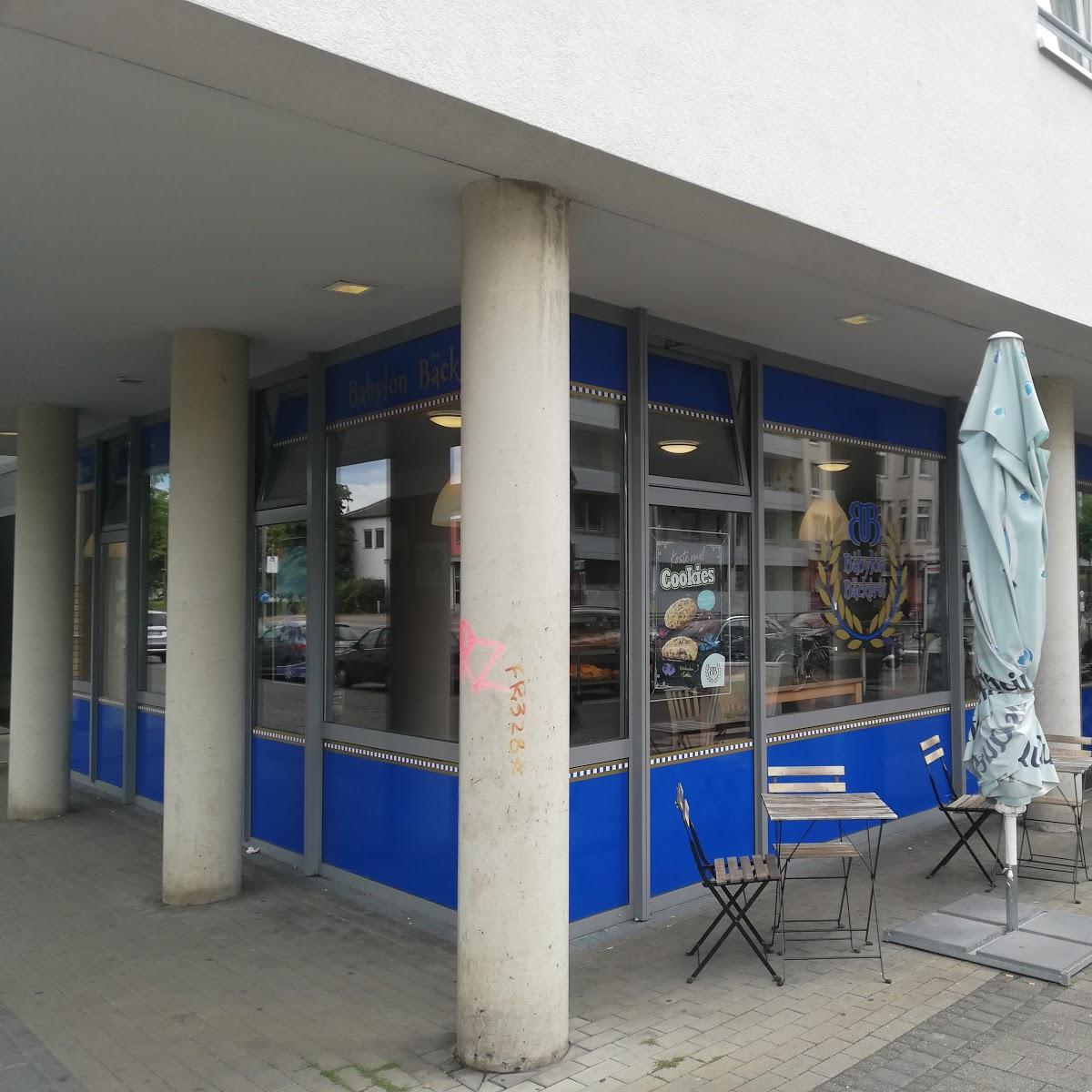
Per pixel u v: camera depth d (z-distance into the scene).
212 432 6.21
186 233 4.58
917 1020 4.32
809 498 7.27
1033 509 5.20
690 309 5.94
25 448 8.55
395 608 6.20
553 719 3.98
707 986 4.73
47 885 6.59
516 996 3.88
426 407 6.00
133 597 9.09
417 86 3.24
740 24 4.27
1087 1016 4.35
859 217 4.80
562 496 4.05
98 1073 3.96
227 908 6.03
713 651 6.41
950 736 8.44
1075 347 6.92
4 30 2.91
